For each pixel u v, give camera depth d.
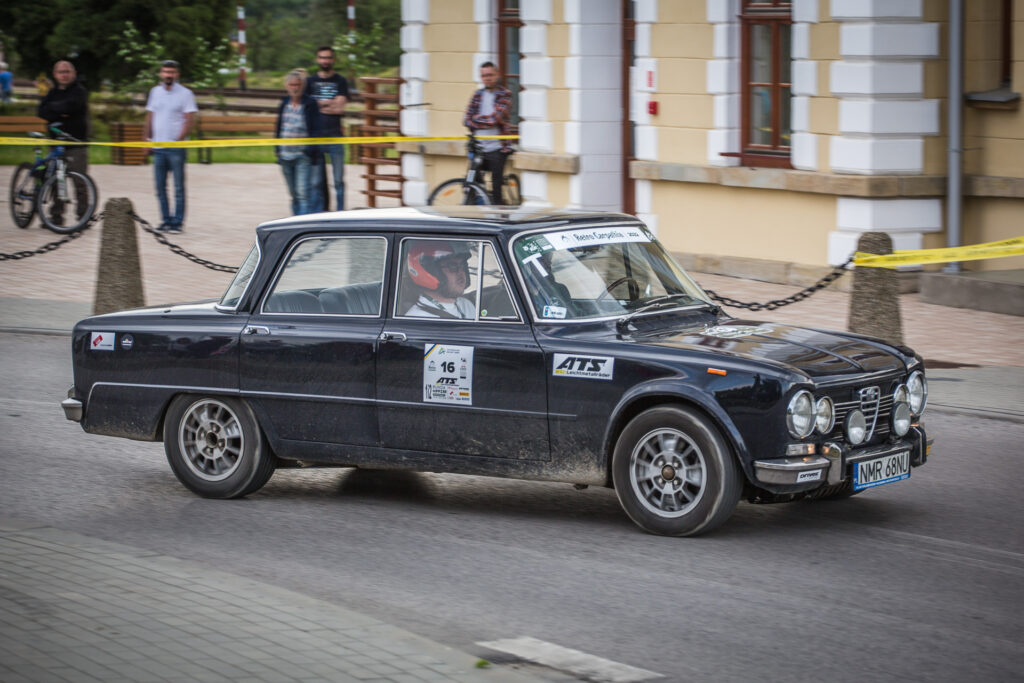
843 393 12.52
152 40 81.56
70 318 25.19
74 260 31.88
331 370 13.91
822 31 26.83
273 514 13.98
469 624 10.57
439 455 13.59
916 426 13.41
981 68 26.41
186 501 14.53
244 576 11.84
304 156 33.50
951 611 10.75
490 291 13.39
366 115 41.28
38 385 20.53
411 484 15.34
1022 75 25.66
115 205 24.81
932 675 9.46
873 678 9.41
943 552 12.30
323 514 13.98
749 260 28.62
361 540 12.96
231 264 30.47
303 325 14.15
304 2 127.06
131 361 14.86
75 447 16.98
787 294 26.53
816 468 12.11
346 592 11.38
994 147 26.33
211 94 83.44
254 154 66.06
